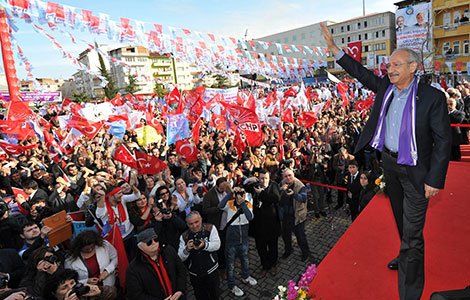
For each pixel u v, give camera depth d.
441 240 2.72
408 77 1.82
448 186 3.86
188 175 7.48
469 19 29.02
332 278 2.54
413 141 1.78
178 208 5.61
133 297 3.35
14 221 4.97
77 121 9.28
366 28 46.19
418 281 1.93
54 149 8.87
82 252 3.79
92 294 3.29
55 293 3.13
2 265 3.93
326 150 9.68
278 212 6.13
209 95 11.95
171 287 3.55
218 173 6.88
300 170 8.29
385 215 3.41
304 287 2.50
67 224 4.22
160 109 20.09
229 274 5.22
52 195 6.19
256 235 5.71
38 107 21.66
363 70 2.14
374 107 2.07
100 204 4.77
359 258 2.72
